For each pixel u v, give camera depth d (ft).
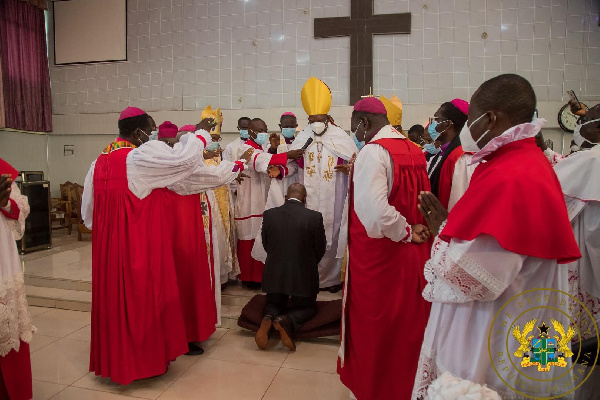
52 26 23.62
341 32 19.88
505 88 3.69
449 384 3.45
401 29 19.34
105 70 23.12
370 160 6.05
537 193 3.32
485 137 3.84
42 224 18.16
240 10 21.17
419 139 15.80
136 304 7.81
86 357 9.63
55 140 24.06
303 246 9.89
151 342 7.98
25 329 6.76
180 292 9.21
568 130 18.10
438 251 3.72
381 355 6.28
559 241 3.29
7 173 6.66
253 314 10.54
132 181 7.80
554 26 18.33
